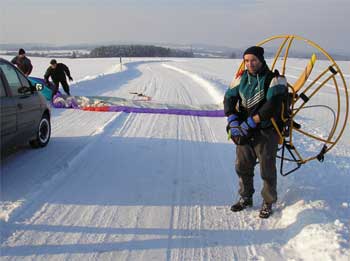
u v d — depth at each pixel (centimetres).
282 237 400
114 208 464
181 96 1630
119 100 1199
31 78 1241
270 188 430
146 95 1631
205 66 5138
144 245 382
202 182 562
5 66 591
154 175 583
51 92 1204
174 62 6912
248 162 438
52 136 780
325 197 479
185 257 363
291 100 444
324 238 365
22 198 468
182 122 1000
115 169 601
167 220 438
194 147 754
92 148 705
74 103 1147
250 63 393
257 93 399
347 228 388
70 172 575
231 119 418
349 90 2117
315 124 1085
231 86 432
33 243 375
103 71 3619
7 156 631
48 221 422
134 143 759
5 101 541
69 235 395
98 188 522
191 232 412
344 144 859
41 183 517
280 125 418
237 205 465
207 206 480
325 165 650
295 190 496
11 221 415
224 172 610
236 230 417
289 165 627
